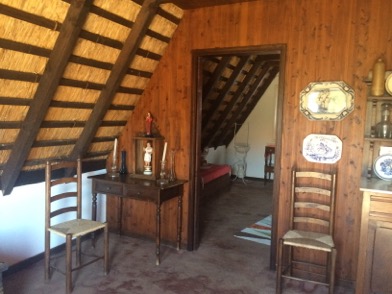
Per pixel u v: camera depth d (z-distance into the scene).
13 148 2.95
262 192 6.84
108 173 4.11
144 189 3.54
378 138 2.81
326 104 3.12
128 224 4.29
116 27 3.06
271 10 3.29
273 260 3.43
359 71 2.99
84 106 3.37
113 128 4.04
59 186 3.75
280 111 3.29
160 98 3.94
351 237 3.11
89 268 3.35
